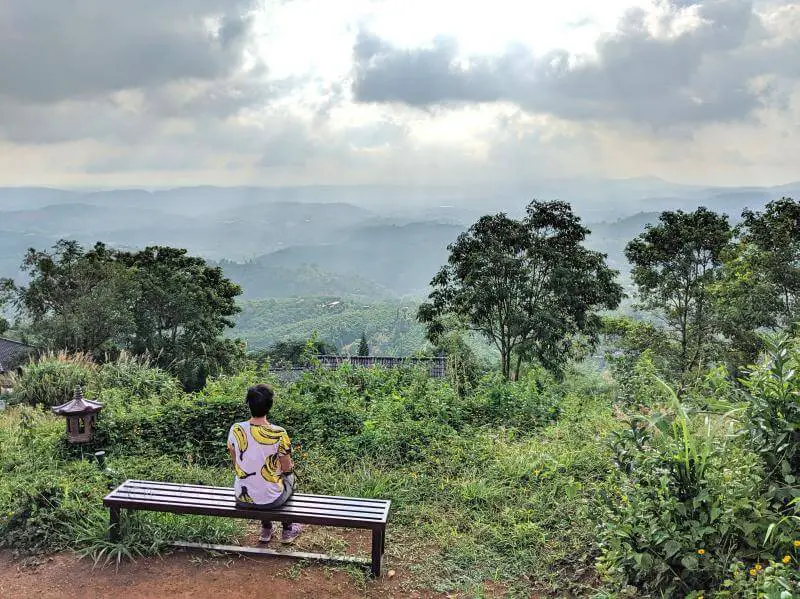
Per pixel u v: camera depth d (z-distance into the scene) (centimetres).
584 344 2378
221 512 441
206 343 3228
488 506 556
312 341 962
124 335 2897
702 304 2559
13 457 642
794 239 2100
